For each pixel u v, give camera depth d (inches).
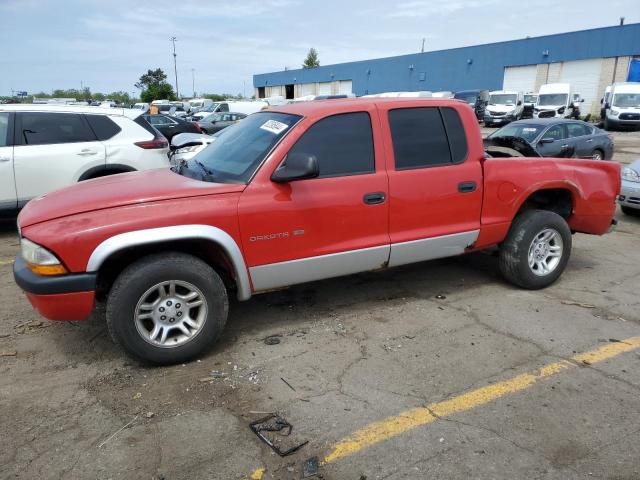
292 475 102.4
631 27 1347.2
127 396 129.5
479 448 109.0
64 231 129.4
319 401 126.3
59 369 142.8
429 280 208.5
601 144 514.3
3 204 262.4
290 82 2600.9
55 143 269.7
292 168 141.3
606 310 179.3
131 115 290.5
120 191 143.6
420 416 120.0
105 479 101.8
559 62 1515.7
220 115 914.7
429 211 171.0
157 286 136.6
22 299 192.5
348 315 175.9
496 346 153.3
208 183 147.9
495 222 184.4
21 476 102.7
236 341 158.1
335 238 157.5
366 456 107.2
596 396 127.5
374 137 162.1
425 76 1914.4
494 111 1302.9
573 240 274.7
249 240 145.0
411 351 150.6
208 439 113.2
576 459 105.7
